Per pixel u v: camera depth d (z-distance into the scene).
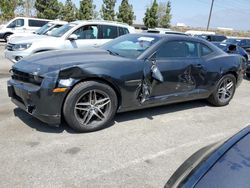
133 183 3.02
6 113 4.77
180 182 1.90
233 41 17.31
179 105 5.96
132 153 3.67
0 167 3.15
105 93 4.18
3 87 6.66
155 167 3.37
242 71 6.31
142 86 4.53
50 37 8.61
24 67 4.17
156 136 4.26
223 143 2.19
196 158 2.20
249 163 1.87
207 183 1.75
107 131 4.30
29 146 3.66
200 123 4.98
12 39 8.98
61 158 3.42
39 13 34.53
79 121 4.05
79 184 2.94
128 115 5.07
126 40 5.29
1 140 3.78
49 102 3.80
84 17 39.44
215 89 5.81
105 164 3.36
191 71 5.18
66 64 3.97
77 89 3.91
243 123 5.15
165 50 4.87
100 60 4.24
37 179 2.98
